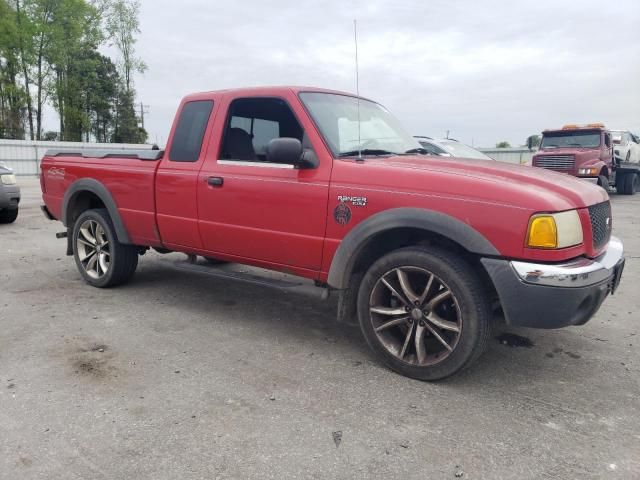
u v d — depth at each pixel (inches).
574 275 109.3
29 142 1157.1
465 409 113.2
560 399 118.9
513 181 121.1
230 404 113.4
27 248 286.7
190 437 100.3
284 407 112.5
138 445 97.3
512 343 153.9
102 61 1931.6
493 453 96.7
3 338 150.1
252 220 151.6
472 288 117.2
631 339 159.2
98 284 203.9
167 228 175.8
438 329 124.5
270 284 153.6
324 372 131.1
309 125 143.3
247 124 161.2
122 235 191.5
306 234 140.6
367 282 132.7
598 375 132.5
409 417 109.3
